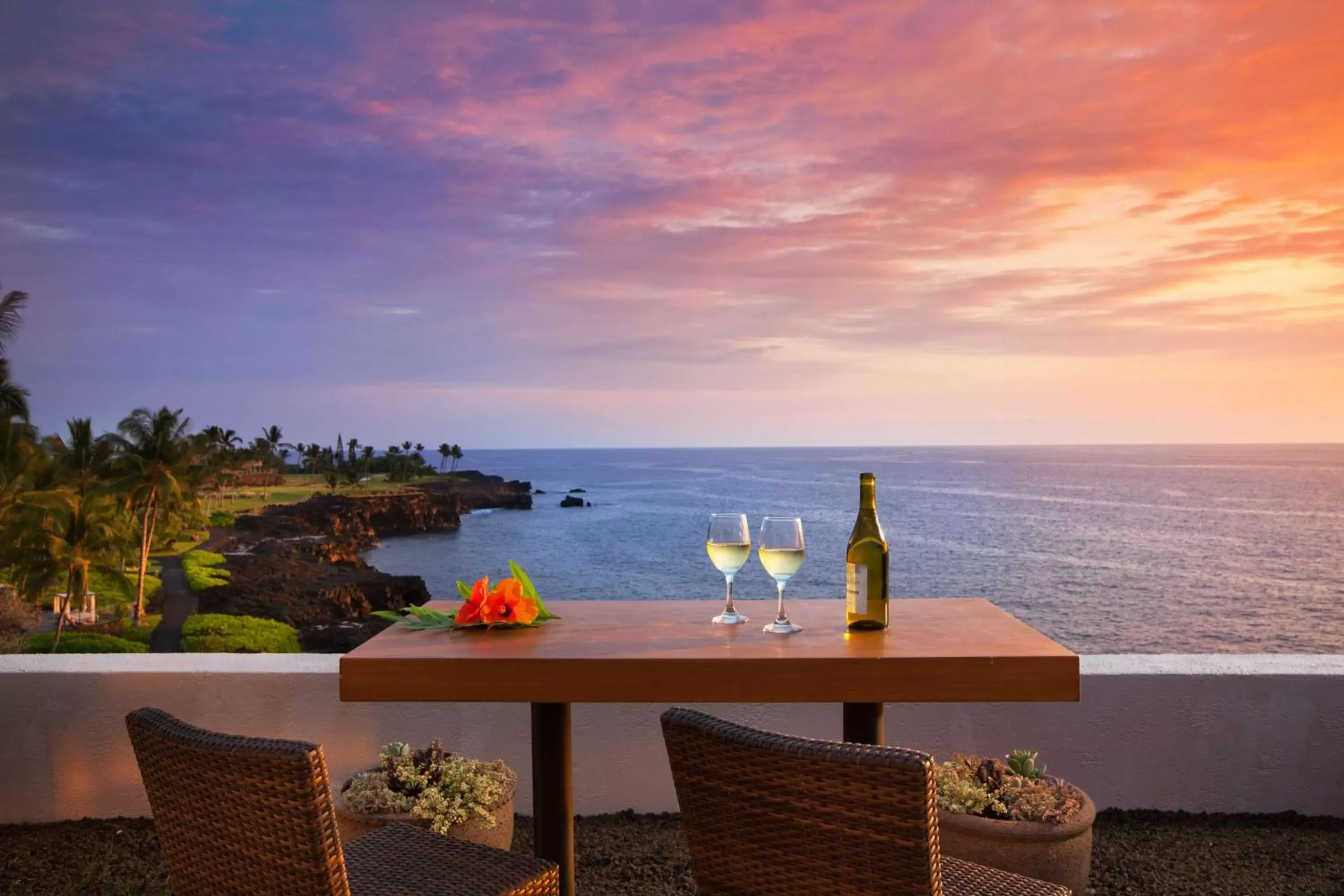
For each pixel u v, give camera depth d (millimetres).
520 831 3125
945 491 117562
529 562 70188
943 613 2225
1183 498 109250
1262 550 72125
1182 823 3051
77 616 45094
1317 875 2709
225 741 1365
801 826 1310
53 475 40406
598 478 167750
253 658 3369
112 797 3174
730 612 2174
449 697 1824
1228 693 3090
